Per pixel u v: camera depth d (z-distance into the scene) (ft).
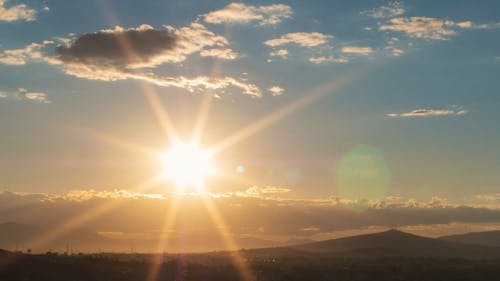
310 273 327.47
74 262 269.85
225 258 467.93
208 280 276.00
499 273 377.91
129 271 270.87
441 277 346.54
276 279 294.25
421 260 522.47
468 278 350.84
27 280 222.89
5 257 257.75
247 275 299.99
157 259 364.38
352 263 453.99
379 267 392.27
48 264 256.11
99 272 257.75
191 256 464.24
